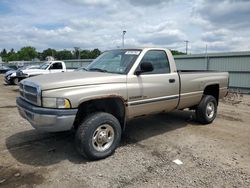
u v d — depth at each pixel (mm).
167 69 5199
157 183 3363
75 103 3682
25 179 3441
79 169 3744
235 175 3627
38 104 3711
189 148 4668
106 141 4145
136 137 5285
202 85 6078
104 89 3977
